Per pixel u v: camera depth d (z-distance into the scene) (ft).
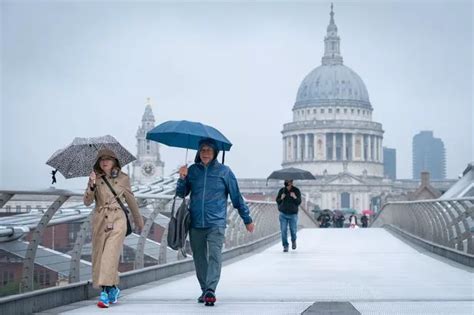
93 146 43.62
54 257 46.44
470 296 47.73
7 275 40.78
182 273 67.00
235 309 42.14
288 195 97.60
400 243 118.01
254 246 103.35
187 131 43.96
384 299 46.21
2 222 41.98
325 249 102.89
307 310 40.70
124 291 52.26
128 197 43.45
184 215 43.98
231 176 44.91
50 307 42.91
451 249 80.79
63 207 52.26
